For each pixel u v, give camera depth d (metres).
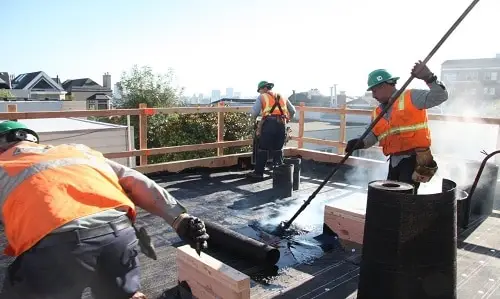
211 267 2.77
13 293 1.78
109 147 11.34
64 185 1.83
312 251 3.76
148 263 3.48
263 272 3.33
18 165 1.88
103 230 1.81
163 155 12.28
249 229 4.32
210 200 5.42
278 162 6.59
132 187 2.11
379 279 2.53
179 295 2.97
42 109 19.73
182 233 2.08
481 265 3.39
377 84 3.59
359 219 3.88
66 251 1.71
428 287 2.46
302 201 5.39
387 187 2.58
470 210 4.52
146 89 18.67
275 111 6.42
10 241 1.79
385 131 3.70
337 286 3.10
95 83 44.41
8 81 41.38
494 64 46.75
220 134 7.52
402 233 2.43
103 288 1.86
